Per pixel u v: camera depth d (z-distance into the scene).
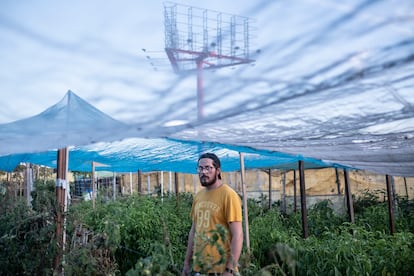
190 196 11.66
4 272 3.42
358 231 5.75
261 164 8.34
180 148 5.41
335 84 1.33
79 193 14.28
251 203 10.59
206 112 1.66
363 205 11.48
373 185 13.76
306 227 6.91
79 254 3.27
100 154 5.85
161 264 2.06
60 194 3.61
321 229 9.07
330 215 10.12
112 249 2.93
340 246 4.92
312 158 4.88
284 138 3.01
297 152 4.21
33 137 2.23
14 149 2.70
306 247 5.39
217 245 2.10
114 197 10.46
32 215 3.60
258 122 2.20
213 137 2.90
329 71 1.22
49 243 3.38
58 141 2.36
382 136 2.85
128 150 5.47
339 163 5.44
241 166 5.65
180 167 8.72
